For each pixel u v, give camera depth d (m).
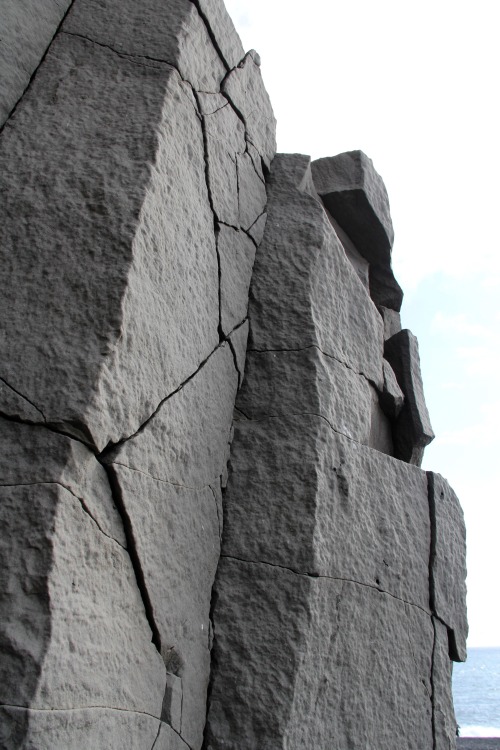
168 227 2.23
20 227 2.06
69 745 1.58
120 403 1.89
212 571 2.27
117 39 2.50
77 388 1.81
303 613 2.21
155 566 1.98
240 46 3.01
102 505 1.83
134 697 1.83
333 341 2.79
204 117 2.61
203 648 2.16
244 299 2.71
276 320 2.71
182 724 2.00
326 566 2.33
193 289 2.35
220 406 2.45
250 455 2.47
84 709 1.64
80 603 1.69
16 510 1.68
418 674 2.61
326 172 3.47
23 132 2.25
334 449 2.54
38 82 2.38
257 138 3.09
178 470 2.15
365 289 3.16
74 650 1.64
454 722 2.70
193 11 2.61
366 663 2.39
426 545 2.87
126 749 1.77
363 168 3.46
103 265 1.99
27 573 1.62
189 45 2.57
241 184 2.85
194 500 2.21
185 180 2.39
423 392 3.46
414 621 2.66
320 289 2.82
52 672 1.57
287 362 2.62
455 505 3.11
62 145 2.22
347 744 2.24
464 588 3.01
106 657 1.75
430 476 3.03
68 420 1.76
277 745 2.04
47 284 1.96
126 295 1.95
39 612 1.60
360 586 2.46
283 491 2.39
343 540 2.45
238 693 2.12
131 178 2.15
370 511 2.62
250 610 2.23
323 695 2.21
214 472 2.36
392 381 3.25
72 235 2.04
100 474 1.85
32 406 1.79
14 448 1.75
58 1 2.56
